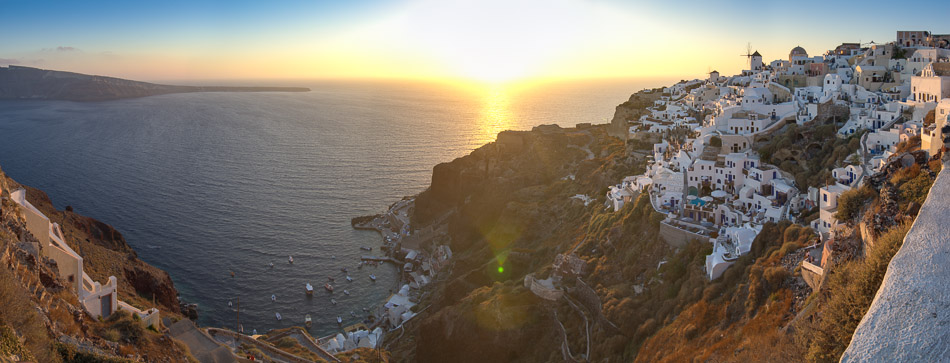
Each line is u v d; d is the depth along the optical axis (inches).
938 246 2044.8
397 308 6432.1
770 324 2908.5
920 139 3302.2
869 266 2225.6
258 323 6446.9
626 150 7485.2
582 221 6343.5
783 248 3400.6
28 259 2573.8
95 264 5017.2
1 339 1943.9
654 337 3722.9
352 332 6107.3
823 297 2593.5
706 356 3083.2
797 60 7465.6
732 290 3513.8
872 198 2891.2
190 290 7071.9
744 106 5935.0
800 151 5064.0
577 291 4790.8
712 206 4761.3
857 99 5565.9
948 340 1758.1
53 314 2411.4
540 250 6225.4
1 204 2812.5
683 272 4222.4
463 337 4904.0
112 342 2593.5
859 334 1921.8
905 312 1889.8
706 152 5570.9
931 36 6988.2
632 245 4918.8
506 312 4810.5
